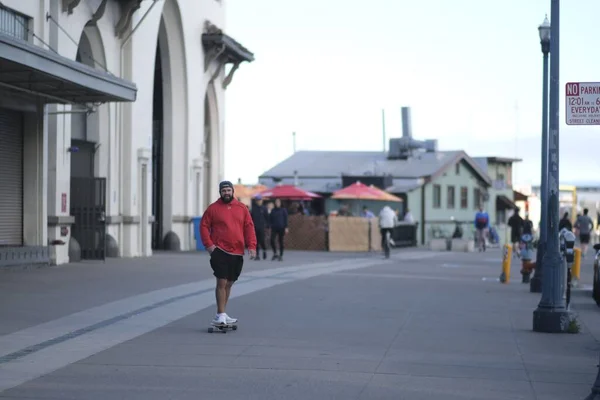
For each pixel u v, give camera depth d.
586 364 17.67
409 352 18.70
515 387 15.36
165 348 18.77
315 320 23.52
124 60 46.91
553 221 22.62
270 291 31.11
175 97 57.50
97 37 43.88
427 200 96.06
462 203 104.19
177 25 55.53
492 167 120.81
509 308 27.81
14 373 16.03
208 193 66.69
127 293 29.03
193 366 16.80
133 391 14.66
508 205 119.06
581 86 17.22
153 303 26.50
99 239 42.62
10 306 25.03
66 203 40.34
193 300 27.48
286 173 104.12
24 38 36.44
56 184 39.31
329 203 93.12
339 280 36.94
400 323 23.30
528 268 38.47
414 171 96.75
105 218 43.00
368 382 15.55
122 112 47.28
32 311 24.17
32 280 32.31
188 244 58.53
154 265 41.62
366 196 75.94
